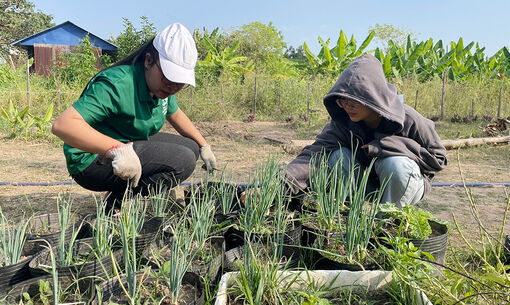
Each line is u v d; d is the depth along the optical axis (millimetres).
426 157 2473
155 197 2373
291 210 2451
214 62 14812
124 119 2295
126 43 21594
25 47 26594
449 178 4660
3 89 10750
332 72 14727
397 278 1547
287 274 1590
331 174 2346
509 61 15305
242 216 2164
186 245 1586
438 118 10844
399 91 12633
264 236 1948
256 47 29141
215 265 1741
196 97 11227
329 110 2590
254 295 1521
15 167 4781
